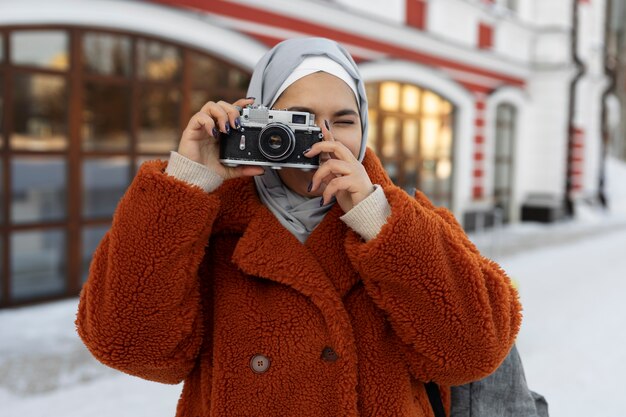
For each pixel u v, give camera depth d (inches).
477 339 38.8
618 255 350.6
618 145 841.5
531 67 455.8
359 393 40.1
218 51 226.2
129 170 210.4
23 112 183.3
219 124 39.5
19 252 187.3
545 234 417.4
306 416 38.7
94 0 189.0
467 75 381.4
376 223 38.2
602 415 136.3
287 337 39.4
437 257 37.7
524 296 242.7
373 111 313.4
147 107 211.9
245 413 38.8
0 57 175.9
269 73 45.0
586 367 165.2
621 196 647.1
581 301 238.7
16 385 133.2
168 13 208.2
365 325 41.0
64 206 196.2
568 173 484.7
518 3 430.6
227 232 43.1
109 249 38.4
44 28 181.9
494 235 395.9
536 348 179.8
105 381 138.3
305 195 44.2
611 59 605.6
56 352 154.5
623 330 200.5
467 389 46.5
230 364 39.3
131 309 37.8
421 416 41.6
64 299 199.0
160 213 37.4
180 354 41.0
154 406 125.4
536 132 462.9
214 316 41.3
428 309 38.1
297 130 40.3
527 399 46.7
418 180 352.8
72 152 195.0
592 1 509.0
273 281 40.8
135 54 205.6
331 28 275.6
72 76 191.8
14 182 183.8
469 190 390.9
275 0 245.1
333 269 40.9
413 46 330.3
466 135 380.5
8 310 185.5
